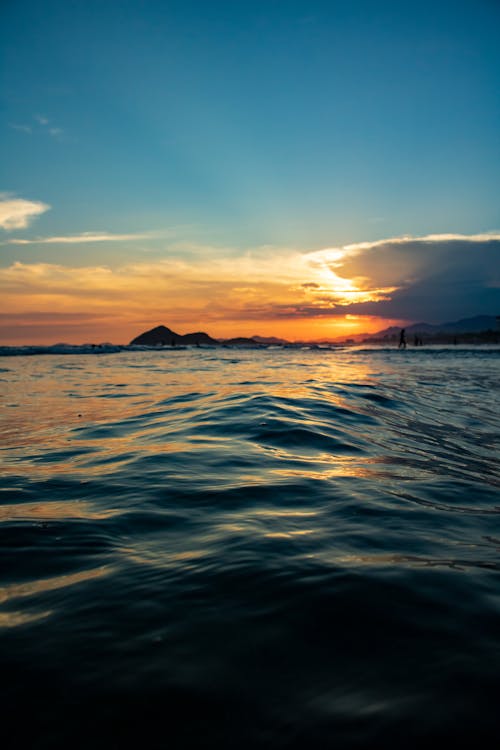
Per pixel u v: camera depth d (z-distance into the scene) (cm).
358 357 4197
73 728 126
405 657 152
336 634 165
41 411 854
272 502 328
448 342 19100
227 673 146
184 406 848
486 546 255
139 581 209
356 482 385
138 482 381
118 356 4088
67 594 198
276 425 612
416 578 208
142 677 144
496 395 1204
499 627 170
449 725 124
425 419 789
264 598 190
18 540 259
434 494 362
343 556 233
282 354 5203
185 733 124
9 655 156
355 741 120
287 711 130
